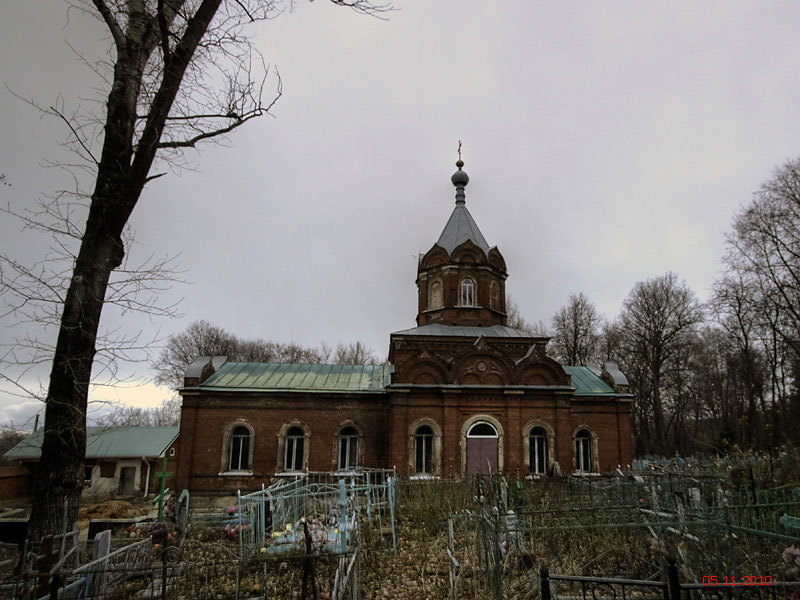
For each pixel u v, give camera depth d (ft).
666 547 34.09
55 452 32.91
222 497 85.15
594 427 92.43
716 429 185.16
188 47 37.93
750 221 124.57
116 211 36.06
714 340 189.06
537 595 33.88
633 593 32.53
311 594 33.88
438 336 97.50
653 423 197.67
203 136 40.75
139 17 38.24
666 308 174.70
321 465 88.33
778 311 121.80
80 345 34.22
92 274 35.22
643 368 184.24
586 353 191.72
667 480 59.52
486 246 113.91
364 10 39.99
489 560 36.55
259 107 41.55
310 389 90.48
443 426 84.48
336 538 43.42
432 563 44.55
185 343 216.95
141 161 36.68
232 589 35.53
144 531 48.11
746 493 49.44
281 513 54.49
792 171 119.85
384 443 90.27
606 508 42.45
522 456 84.69
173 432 113.39
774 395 128.26
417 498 64.75
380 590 38.83
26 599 26.20
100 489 105.40
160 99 37.09
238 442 88.63
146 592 34.96
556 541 41.34
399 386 84.69
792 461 77.05
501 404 86.17
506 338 98.84
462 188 122.11
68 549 32.22
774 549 36.04
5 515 84.53
